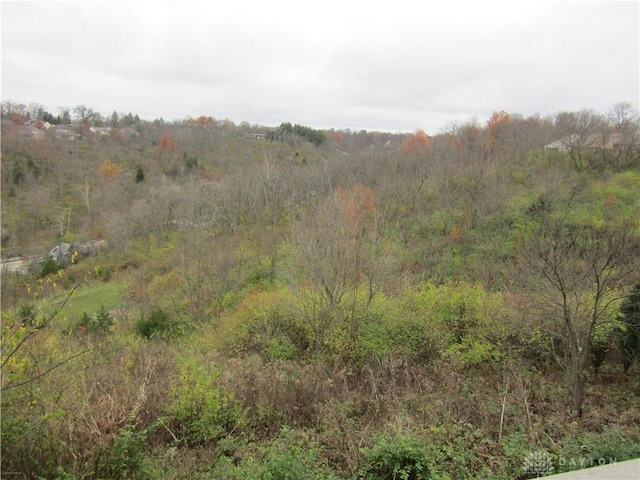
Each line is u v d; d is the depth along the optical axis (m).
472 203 27.16
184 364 8.52
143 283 26.17
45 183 44.38
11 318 5.36
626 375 10.90
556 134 40.91
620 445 5.74
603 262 10.02
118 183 46.09
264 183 38.31
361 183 33.09
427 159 36.22
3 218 35.22
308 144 71.00
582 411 8.13
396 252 20.03
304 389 8.55
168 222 39.69
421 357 12.60
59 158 49.75
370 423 7.43
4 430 4.95
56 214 40.12
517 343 12.02
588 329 9.05
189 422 7.02
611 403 8.81
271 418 7.59
